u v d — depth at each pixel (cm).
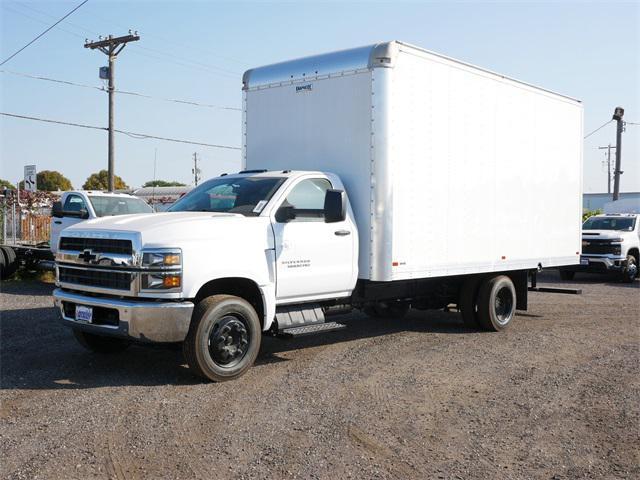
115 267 649
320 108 845
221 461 462
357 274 802
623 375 730
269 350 840
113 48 2841
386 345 884
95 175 7756
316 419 557
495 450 496
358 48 811
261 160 920
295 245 734
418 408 596
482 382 692
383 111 786
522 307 1096
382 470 453
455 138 906
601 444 513
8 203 2208
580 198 1215
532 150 1076
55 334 907
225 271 668
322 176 795
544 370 750
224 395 621
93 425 530
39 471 438
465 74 920
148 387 645
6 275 1550
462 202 924
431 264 870
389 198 796
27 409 569
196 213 723
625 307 1309
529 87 1063
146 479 430
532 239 1083
